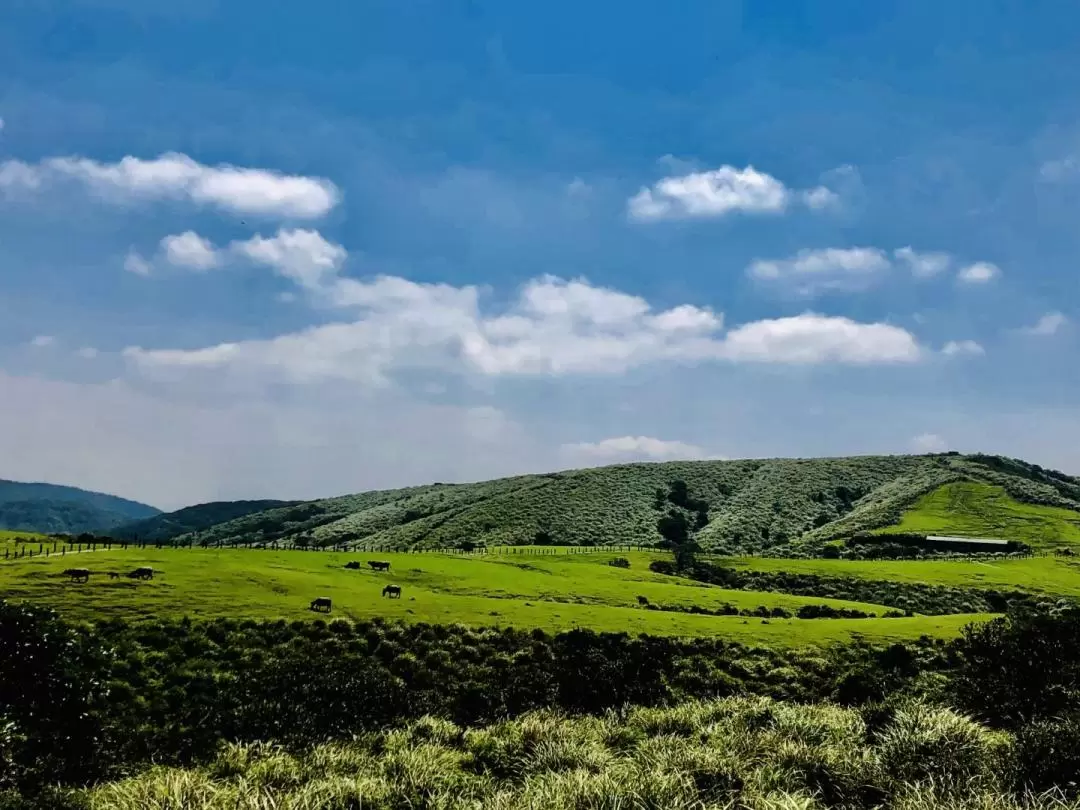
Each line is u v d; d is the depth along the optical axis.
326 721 34.34
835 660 48.78
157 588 56.81
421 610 57.34
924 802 11.41
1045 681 22.34
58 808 14.27
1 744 16.12
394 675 44.06
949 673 43.31
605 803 12.15
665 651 49.94
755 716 18.31
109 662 37.25
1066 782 11.84
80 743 19.09
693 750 14.84
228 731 31.72
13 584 54.47
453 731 19.75
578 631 51.66
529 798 12.77
